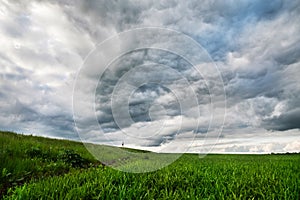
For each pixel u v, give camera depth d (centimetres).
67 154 804
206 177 489
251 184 437
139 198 347
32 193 345
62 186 393
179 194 370
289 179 459
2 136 1102
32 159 707
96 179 435
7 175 492
